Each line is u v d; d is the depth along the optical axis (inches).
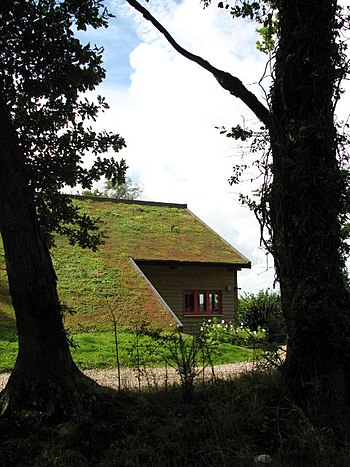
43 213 265.1
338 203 195.9
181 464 163.5
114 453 167.6
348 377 193.5
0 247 643.5
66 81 247.6
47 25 242.1
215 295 823.7
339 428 181.2
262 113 221.5
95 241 282.0
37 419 191.3
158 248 778.2
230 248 859.4
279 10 215.8
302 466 159.5
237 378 231.5
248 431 182.1
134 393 223.1
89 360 410.0
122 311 574.2
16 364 207.6
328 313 190.7
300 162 197.3
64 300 566.9
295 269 198.2
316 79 201.5
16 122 252.7
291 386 196.1
